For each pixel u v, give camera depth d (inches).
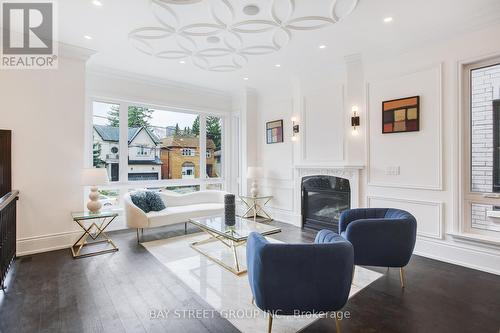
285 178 213.2
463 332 76.4
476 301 92.9
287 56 158.4
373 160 156.3
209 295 96.3
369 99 157.8
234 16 111.7
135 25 122.1
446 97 129.3
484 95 121.8
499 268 114.7
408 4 105.7
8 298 92.9
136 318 82.2
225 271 116.7
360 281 107.8
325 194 184.7
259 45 141.0
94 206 146.3
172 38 132.8
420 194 138.4
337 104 175.5
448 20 118.1
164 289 100.5
